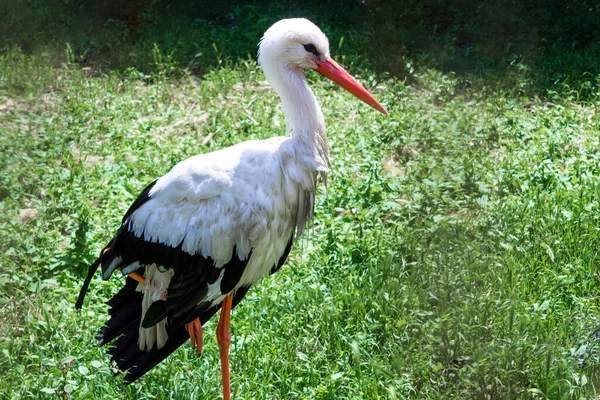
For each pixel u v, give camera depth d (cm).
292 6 1152
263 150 412
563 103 858
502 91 889
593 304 515
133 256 416
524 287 527
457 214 616
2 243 575
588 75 941
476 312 482
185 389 439
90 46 1059
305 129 427
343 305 514
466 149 739
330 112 825
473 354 451
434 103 877
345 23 1134
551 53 1012
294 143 423
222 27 1123
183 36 1062
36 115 830
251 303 519
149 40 1061
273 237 419
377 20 1108
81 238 576
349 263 570
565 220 607
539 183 682
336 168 699
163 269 409
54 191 650
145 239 409
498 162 723
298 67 441
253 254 414
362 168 712
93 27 1118
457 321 473
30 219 625
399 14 1127
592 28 1062
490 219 602
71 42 1068
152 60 1003
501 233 574
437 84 883
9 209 625
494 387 429
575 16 1079
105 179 682
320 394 438
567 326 491
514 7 1098
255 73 927
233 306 451
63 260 564
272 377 459
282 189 414
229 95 880
